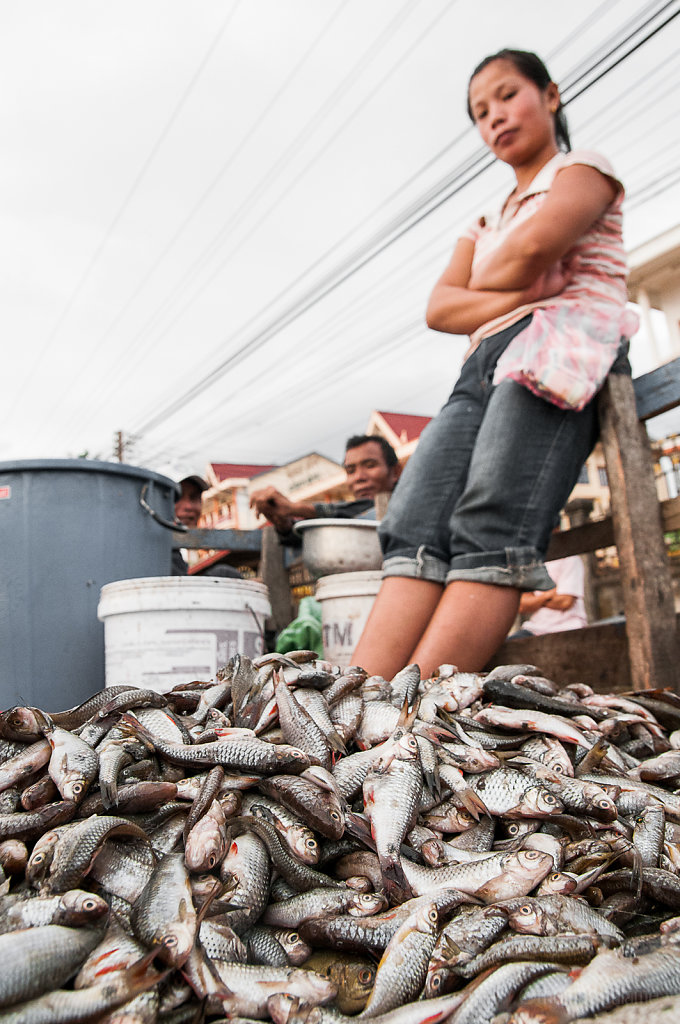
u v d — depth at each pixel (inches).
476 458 152.6
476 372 168.9
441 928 66.2
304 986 61.4
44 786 80.7
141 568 187.0
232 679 107.2
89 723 93.8
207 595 158.9
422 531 164.9
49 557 174.6
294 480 1900.8
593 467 1027.3
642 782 95.6
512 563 145.1
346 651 191.9
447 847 79.2
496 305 162.2
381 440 300.7
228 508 1947.6
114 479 184.2
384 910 71.3
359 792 88.0
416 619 158.6
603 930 66.1
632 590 146.0
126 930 62.8
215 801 78.3
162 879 66.5
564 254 154.5
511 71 165.6
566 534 184.1
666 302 639.1
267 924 72.7
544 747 96.7
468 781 87.7
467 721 103.2
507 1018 55.6
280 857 75.3
